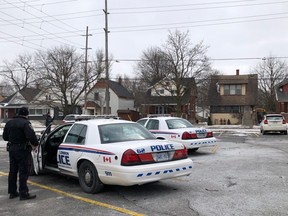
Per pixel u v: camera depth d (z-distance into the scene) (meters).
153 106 56.31
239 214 5.70
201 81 46.69
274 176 8.73
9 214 5.91
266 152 13.96
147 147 6.89
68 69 44.34
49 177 9.04
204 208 6.05
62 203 6.55
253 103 51.50
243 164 10.73
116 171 6.69
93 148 7.20
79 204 6.46
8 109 60.50
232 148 15.59
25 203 6.59
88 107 59.47
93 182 7.14
